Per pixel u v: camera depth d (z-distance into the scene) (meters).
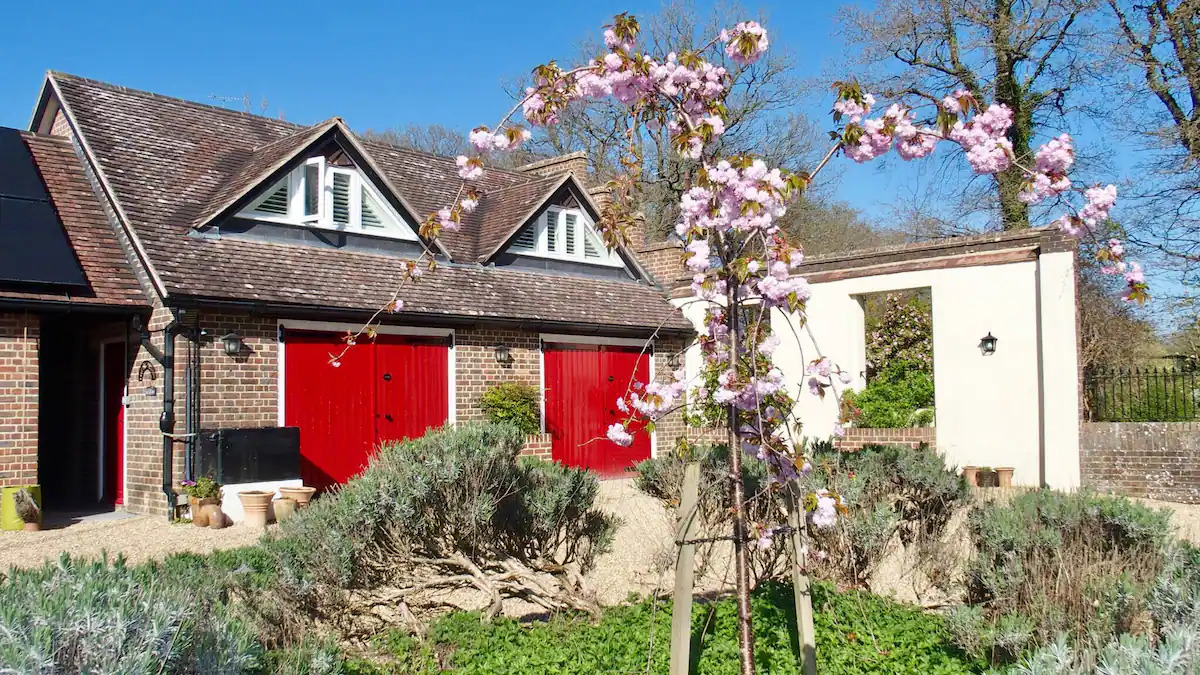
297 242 14.19
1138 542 6.16
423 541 6.61
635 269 19.69
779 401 4.92
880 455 7.93
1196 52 19.23
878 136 4.88
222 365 12.23
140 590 3.52
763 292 4.66
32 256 11.90
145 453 12.51
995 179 22.95
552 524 7.09
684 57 5.10
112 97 15.33
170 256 12.26
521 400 15.44
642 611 6.74
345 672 5.09
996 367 15.40
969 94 4.82
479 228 17.86
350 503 6.36
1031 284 15.12
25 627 3.00
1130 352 20.02
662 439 18.52
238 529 11.16
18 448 11.70
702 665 5.69
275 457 12.19
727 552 8.73
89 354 14.15
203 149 15.43
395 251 15.41
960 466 15.48
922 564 7.12
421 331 14.60
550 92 5.36
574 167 20.78
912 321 19.05
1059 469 14.45
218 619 3.88
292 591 5.79
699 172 4.62
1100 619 5.35
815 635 6.13
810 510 4.86
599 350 17.48
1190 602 5.05
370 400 13.82
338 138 14.74
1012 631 5.39
